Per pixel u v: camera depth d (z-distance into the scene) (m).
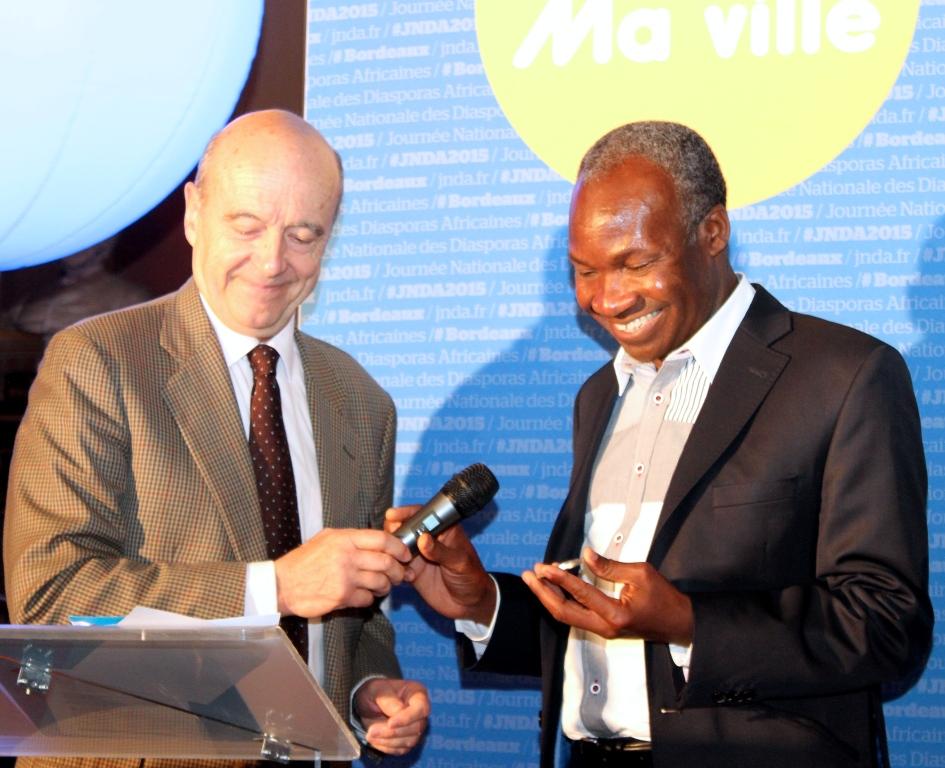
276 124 2.40
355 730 2.47
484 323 2.96
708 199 2.18
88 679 1.62
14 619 2.15
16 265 3.02
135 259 3.03
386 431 2.70
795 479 2.06
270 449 2.37
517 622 2.44
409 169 3.02
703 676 1.91
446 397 2.97
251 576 2.06
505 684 2.90
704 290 2.20
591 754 2.24
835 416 2.06
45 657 1.55
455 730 2.91
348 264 3.03
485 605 2.42
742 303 2.27
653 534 2.20
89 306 3.02
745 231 2.81
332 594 2.03
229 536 2.25
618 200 2.12
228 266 2.33
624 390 2.46
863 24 2.79
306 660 2.33
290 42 3.08
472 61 3.01
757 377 2.14
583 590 1.86
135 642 1.47
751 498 2.06
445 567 2.31
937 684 2.66
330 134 3.06
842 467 2.02
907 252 2.74
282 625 2.31
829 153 2.79
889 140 2.77
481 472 2.19
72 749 1.98
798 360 2.14
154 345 2.36
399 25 3.04
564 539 2.39
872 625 1.91
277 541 2.30
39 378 2.32
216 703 1.68
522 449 2.93
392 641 2.65
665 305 2.15
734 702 1.95
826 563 2.02
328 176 2.40
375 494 2.63
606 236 2.11
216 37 2.98
